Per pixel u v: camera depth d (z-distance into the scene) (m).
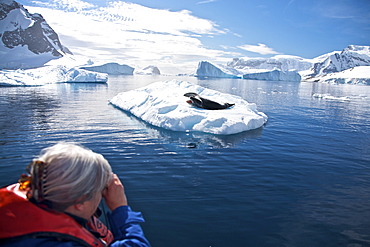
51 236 0.70
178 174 3.94
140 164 4.32
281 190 3.49
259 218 2.78
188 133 6.56
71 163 0.75
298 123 8.64
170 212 2.85
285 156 4.99
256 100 17.00
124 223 0.91
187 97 9.09
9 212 0.69
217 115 7.25
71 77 27.84
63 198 0.73
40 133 6.09
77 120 7.75
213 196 3.25
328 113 11.35
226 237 2.44
